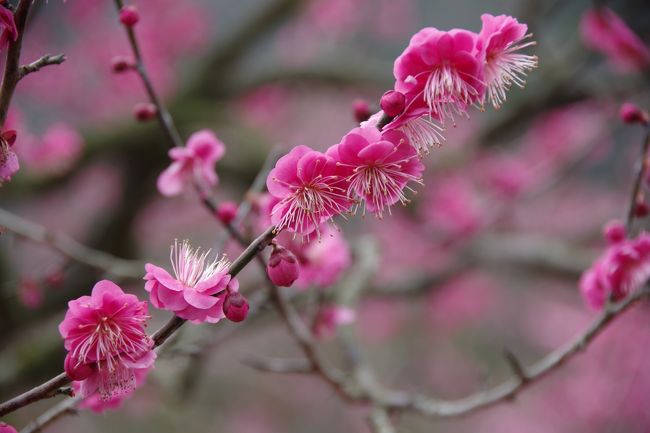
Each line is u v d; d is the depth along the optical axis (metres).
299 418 6.84
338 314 2.57
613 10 4.43
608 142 5.45
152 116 2.14
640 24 4.40
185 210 6.18
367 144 1.28
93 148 4.78
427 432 6.58
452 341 7.26
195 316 1.26
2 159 1.38
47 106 6.00
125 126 4.93
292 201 1.28
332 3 6.88
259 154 4.78
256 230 2.25
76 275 4.37
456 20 8.39
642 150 2.04
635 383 5.12
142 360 1.26
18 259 4.84
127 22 2.05
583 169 7.29
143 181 5.06
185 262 1.31
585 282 2.11
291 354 6.89
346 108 7.41
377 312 6.66
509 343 7.33
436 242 5.01
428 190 5.11
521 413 6.61
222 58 5.75
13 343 4.27
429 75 1.33
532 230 7.11
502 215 4.98
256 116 6.12
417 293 4.89
